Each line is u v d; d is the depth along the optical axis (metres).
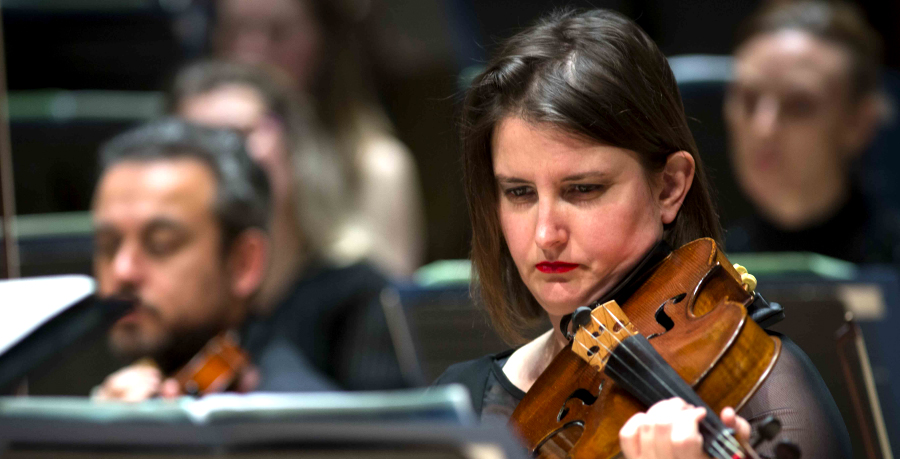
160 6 13.39
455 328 7.19
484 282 5.18
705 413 3.74
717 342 4.16
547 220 4.57
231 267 8.21
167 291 8.00
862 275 6.74
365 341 11.38
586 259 4.57
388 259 12.61
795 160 11.30
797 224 11.43
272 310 11.27
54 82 13.15
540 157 4.55
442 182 16.25
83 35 13.20
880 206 11.42
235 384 7.82
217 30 13.53
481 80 4.89
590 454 4.19
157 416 3.25
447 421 3.15
